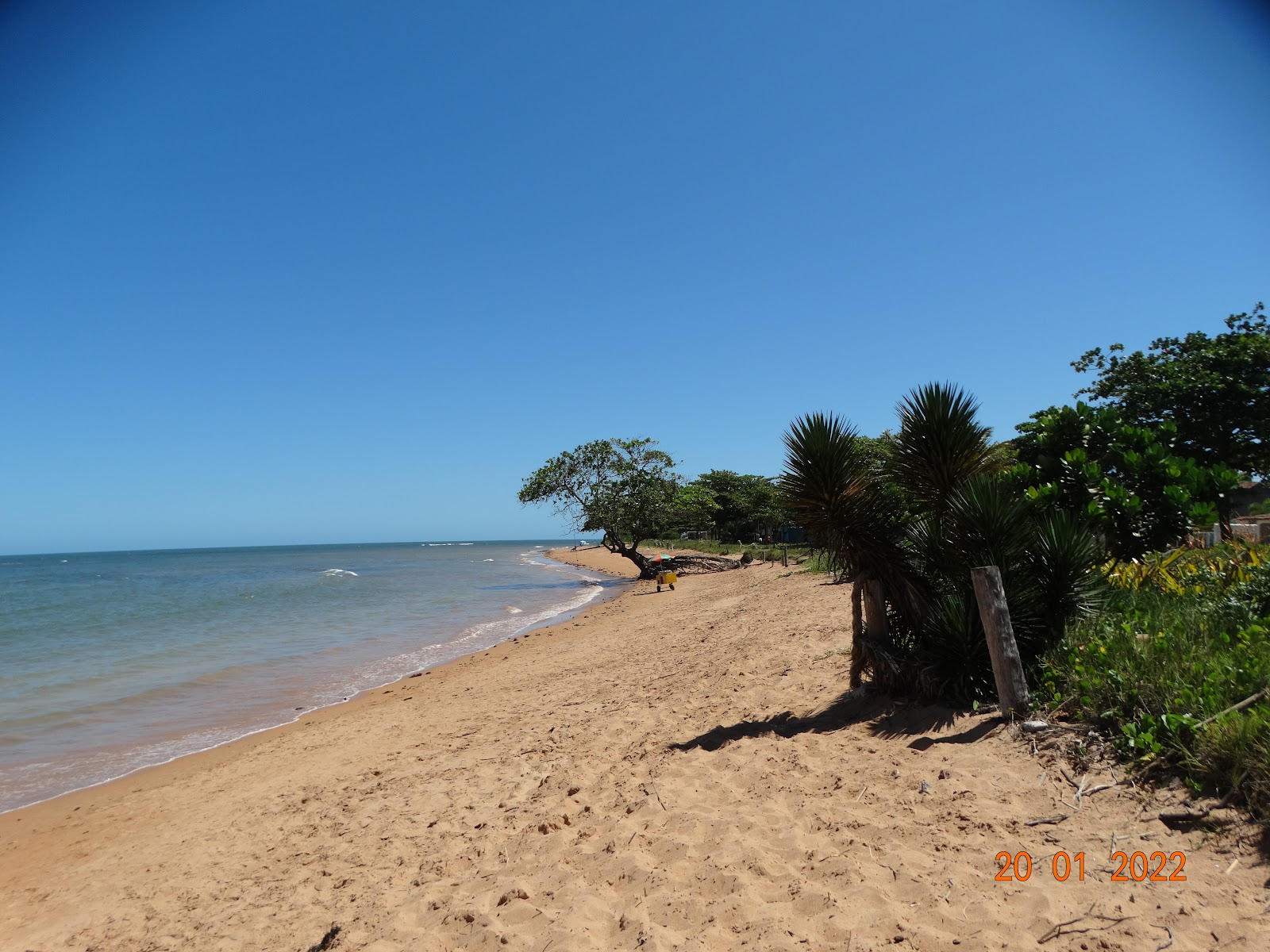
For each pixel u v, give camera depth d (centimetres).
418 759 805
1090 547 606
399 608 2933
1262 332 1831
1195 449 1667
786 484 640
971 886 340
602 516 3788
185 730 1124
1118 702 460
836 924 329
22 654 1803
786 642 1017
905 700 602
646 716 779
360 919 433
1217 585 693
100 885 602
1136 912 304
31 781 907
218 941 450
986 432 652
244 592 3931
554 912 385
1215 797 364
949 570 599
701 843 431
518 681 1243
